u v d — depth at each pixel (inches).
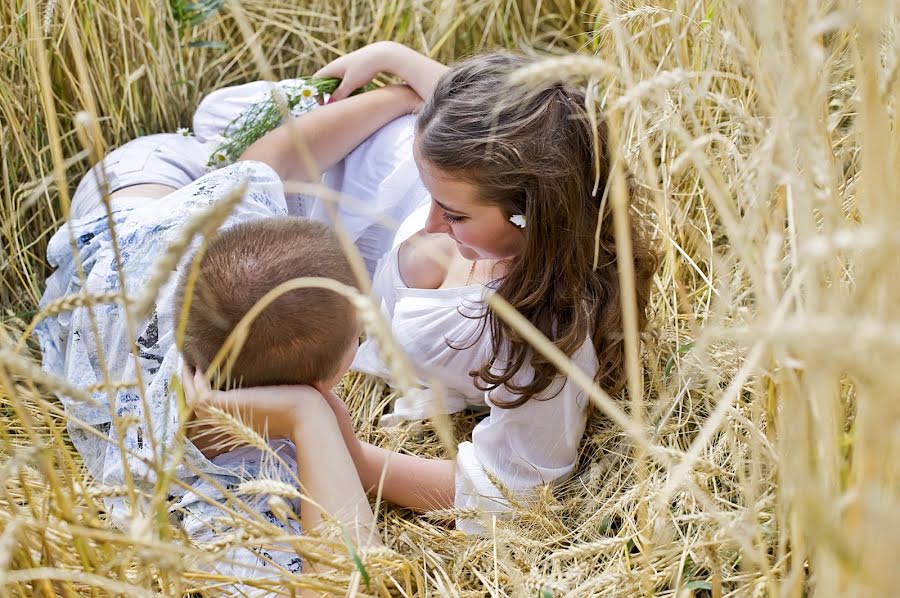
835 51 31.5
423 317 47.8
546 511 41.8
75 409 42.1
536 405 43.5
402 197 59.4
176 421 39.1
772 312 22.2
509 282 41.8
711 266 46.6
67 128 64.5
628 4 50.4
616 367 45.6
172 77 70.0
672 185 50.9
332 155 60.6
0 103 61.5
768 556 33.3
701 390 44.4
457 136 39.2
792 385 25.7
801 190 22.2
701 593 37.7
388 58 62.7
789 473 26.0
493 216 41.5
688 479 28.2
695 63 48.6
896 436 20.2
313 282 19.6
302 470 37.8
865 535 18.7
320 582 30.6
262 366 38.1
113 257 46.5
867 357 15.6
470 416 53.5
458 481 44.9
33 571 22.8
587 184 40.7
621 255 22.7
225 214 19.7
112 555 27.4
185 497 38.1
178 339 23.1
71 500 28.1
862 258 21.9
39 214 62.7
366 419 54.9
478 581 41.1
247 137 59.9
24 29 60.1
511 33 77.3
